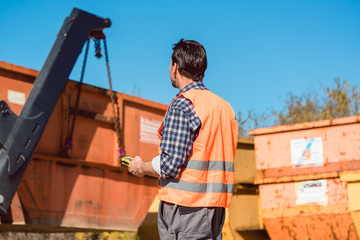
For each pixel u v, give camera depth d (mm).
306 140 5582
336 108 13508
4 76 4340
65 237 5160
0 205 3816
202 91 2199
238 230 5535
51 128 4668
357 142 5324
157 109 5848
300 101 14125
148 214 5637
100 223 4906
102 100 5191
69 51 4586
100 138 5109
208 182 2062
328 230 5266
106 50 5121
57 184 4598
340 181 5227
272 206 5566
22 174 4012
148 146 5633
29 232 4848
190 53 2254
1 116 3900
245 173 5836
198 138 2057
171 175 2008
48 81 4332
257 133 5840
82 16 4809
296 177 5469
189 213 2037
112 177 5125
